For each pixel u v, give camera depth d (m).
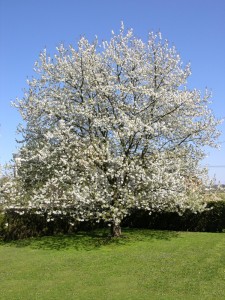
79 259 13.82
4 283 10.92
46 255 14.73
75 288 10.23
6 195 17.89
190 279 10.78
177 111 17.94
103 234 19.58
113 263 13.03
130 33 17.92
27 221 19.00
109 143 16.92
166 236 18.56
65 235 19.66
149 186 16.77
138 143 17.45
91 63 17.41
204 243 16.47
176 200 17.11
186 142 18.36
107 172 16.34
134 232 19.95
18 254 15.02
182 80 18.38
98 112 17.33
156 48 18.20
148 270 11.92
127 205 16.52
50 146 16.72
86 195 15.64
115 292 9.80
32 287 10.43
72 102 17.70
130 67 17.92
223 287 9.97
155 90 18.17
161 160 16.64
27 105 17.88
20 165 17.86
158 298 9.21
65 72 17.55
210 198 20.48
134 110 17.25
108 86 16.66
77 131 17.56
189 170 18.42
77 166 16.67
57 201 16.45
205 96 18.09
